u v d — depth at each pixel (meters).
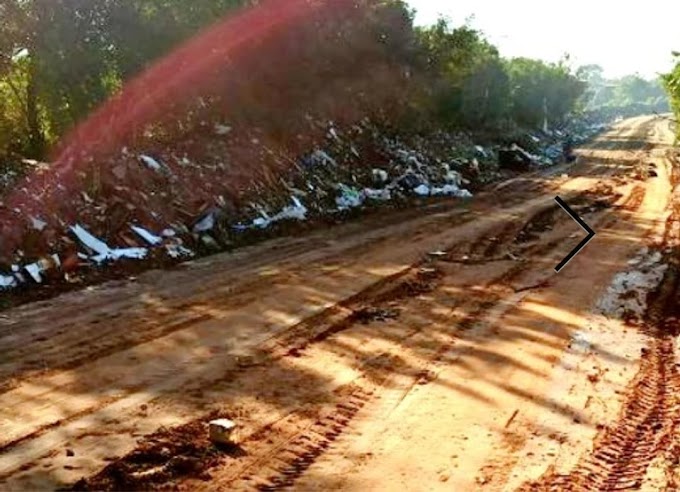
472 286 14.92
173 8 19.58
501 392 9.42
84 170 17.34
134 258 15.59
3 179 15.66
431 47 39.50
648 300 14.28
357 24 30.91
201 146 22.00
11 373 9.25
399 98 36.81
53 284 13.57
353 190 26.03
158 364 9.83
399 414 8.64
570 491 7.11
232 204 20.19
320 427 8.20
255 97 25.62
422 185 29.88
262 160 23.42
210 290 13.76
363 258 17.31
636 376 10.22
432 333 11.74
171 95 21.12
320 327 11.78
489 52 52.84
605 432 8.42
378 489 6.96
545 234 21.42
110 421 8.04
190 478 6.95
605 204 28.52
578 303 13.77
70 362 9.73
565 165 45.97
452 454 7.73
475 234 21.05
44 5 16.70
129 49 18.28
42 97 18.17
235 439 7.76
